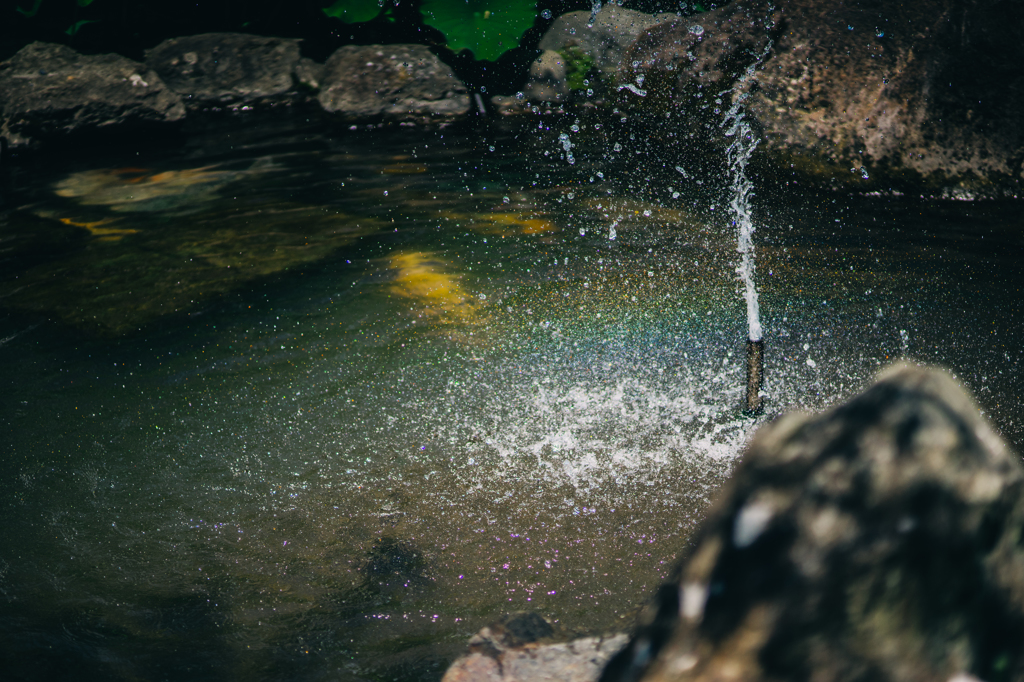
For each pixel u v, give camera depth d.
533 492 2.42
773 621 0.56
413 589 2.04
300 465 2.58
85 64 6.48
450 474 2.51
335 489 2.46
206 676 1.78
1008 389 2.87
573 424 2.76
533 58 7.17
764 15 5.73
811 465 0.59
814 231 4.39
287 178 5.39
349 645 1.87
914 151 5.03
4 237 4.50
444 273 3.93
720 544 0.60
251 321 3.51
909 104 5.09
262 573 2.11
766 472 0.60
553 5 7.76
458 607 1.97
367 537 2.24
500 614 1.94
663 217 4.61
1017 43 5.05
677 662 0.58
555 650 1.32
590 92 6.89
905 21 5.29
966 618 0.55
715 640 0.57
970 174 4.95
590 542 2.20
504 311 3.57
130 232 4.52
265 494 2.44
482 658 1.32
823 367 3.06
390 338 3.35
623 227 4.46
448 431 2.73
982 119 5.00
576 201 4.84
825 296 3.64
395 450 2.65
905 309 3.48
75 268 4.06
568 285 3.79
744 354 3.18
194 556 2.18
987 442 0.58
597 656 1.30
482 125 6.58
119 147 6.23
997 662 0.55
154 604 2.01
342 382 3.04
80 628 1.93
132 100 6.46
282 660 1.83
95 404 2.93
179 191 5.19
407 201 4.90
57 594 2.05
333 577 2.09
